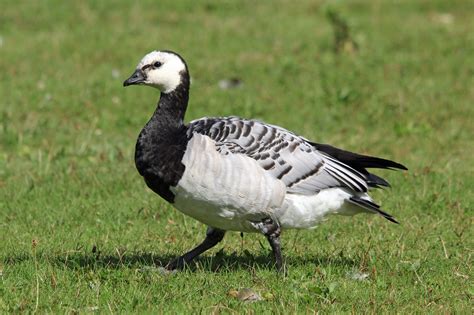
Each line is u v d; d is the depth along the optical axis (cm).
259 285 977
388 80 2123
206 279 992
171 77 1022
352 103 1944
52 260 1059
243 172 958
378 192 1394
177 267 1057
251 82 2116
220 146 962
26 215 1274
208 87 2080
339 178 1009
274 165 977
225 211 977
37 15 2703
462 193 1381
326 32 2622
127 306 900
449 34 2597
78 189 1390
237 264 1077
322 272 1012
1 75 2106
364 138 1730
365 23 2708
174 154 973
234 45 2439
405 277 1022
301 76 2158
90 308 897
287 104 1947
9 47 2355
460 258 1099
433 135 1748
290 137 1006
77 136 1698
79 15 2723
